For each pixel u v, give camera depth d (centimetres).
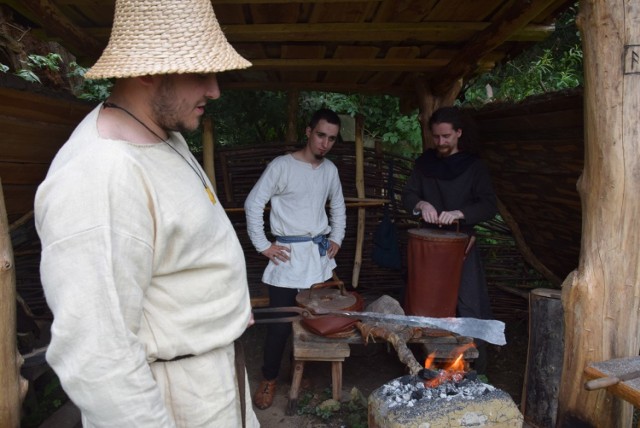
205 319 132
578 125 270
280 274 310
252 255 420
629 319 206
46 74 562
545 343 279
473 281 311
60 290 103
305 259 312
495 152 379
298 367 304
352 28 294
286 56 353
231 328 141
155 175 119
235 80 426
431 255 286
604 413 212
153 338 126
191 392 135
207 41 120
